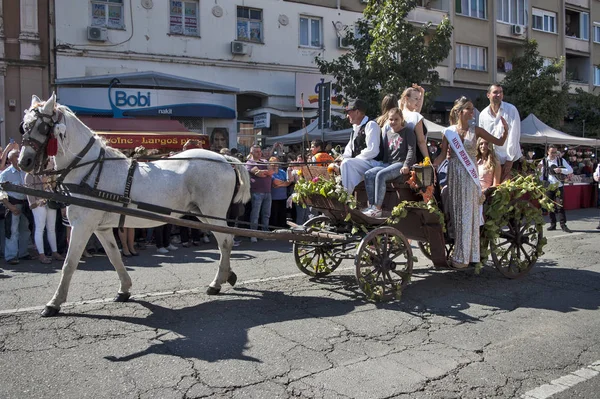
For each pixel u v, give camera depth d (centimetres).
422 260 858
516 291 660
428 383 398
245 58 1984
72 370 416
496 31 2658
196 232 1030
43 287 678
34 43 1636
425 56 1673
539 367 430
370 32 1734
